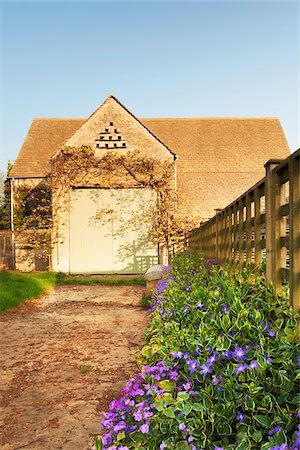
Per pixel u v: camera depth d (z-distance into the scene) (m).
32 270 18.92
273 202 4.14
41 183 20.53
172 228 17.69
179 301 4.86
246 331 2.93
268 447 2.06
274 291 3.80
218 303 3.56
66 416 4.06
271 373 2.69
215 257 8.84
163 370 3.14
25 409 4.24
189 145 22.55
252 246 5.46
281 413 2.31
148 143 17.58
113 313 9.22
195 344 3.04
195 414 2.52
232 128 23.59
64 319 8.59
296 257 3.38
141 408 2.61
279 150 22.38
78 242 17.61
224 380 2.66
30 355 6.07
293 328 3.07
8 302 9.77
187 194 20.31
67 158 17.36
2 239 18.95
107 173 17.45
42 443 3.56
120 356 5.90
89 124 17.50
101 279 15.34
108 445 2.51
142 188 17.70
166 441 2.34
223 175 21.12
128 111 17.59
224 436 2.37
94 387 4.76
